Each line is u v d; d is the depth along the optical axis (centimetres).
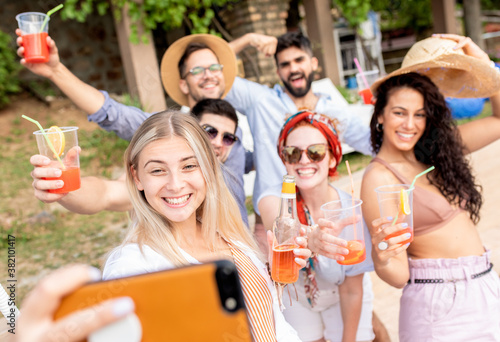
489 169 285
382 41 919
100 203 110
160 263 78
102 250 246
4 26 473
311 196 118
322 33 456
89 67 509
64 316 43
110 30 517
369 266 118
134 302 44
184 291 44
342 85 472
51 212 301
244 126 283
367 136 184
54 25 491
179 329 44
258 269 89
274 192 124
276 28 424
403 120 120
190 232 87
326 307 122
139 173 82
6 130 404
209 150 87
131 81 357
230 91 175
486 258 120
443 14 556
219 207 89
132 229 83
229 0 416
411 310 120
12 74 448
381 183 120
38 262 237
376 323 145
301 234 92
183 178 82
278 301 93
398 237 100
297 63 173
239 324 45
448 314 115
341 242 94
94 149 371
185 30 510
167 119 83
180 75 167
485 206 277
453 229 119
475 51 130
